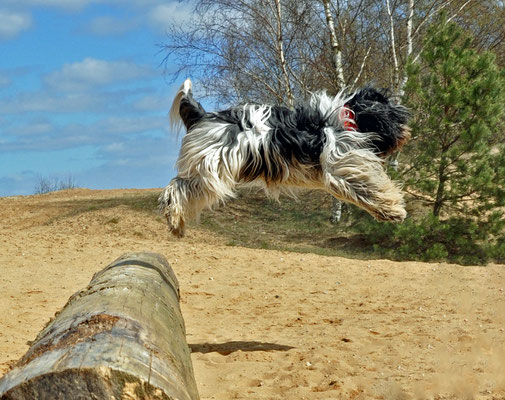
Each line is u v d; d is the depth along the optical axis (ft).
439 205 60.75
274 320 31.35
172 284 24.49
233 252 47.98
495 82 58.13
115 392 10.93
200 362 23.77
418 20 74.79
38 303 32.71
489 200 59.67
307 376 21.34
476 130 57.52
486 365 22.47
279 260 45.21
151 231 70.79
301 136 21.62
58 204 87.35
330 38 71.77
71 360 11.20
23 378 10.84
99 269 41.34
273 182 22.21
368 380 20.85
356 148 21.80
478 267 42.80
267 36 72.95
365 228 63.00
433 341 26.04
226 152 21.36
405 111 23.59
